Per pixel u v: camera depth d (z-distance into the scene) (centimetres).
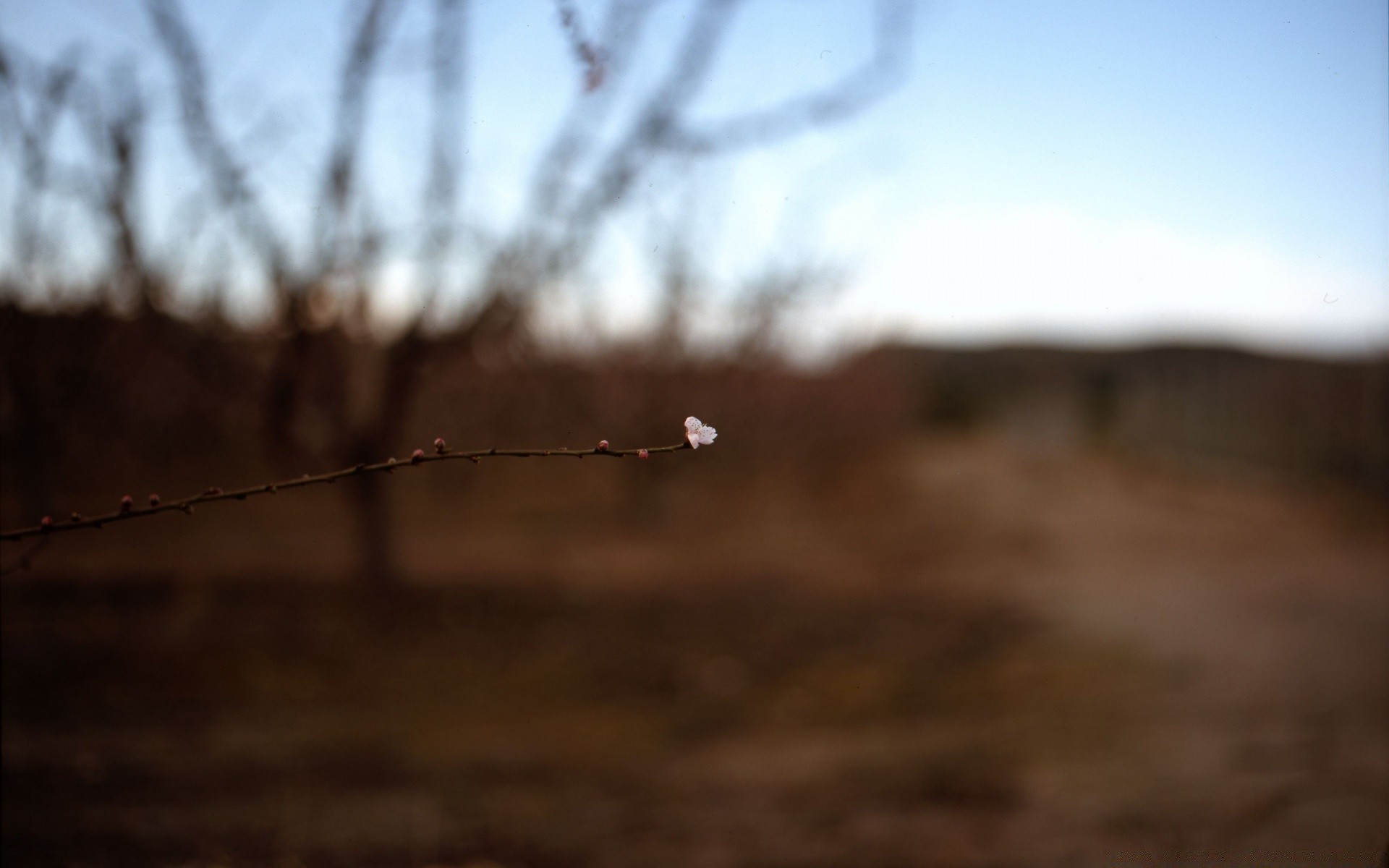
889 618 855
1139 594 974
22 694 474
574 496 1524
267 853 333
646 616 798
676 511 1470
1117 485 1989
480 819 392
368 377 732
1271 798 404
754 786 450
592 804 421
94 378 552
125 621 600
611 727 548
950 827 393
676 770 475
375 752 467
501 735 515
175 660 551
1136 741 512
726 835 383
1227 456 2175
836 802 427
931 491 1852
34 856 302
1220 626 822
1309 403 1880
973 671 692
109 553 777
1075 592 984
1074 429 2939
